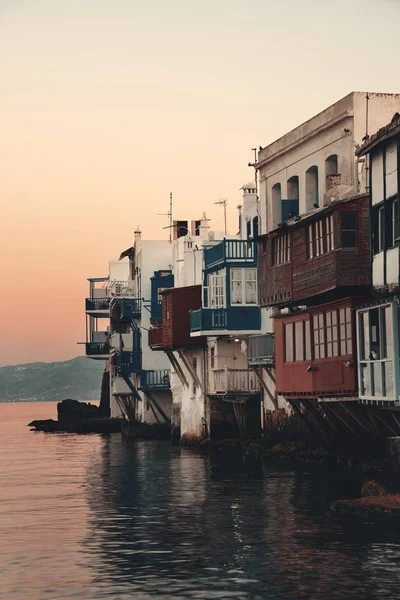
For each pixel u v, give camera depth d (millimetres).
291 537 29828
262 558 27078
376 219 41781
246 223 66188
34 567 27031
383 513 32594
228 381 63031
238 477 46906
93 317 114312
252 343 59594
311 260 45750
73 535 31875
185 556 27750
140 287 92000
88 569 26562
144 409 90875
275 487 41938
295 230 47844
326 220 44031
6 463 63281
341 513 33875
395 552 27172
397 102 50625
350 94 50219
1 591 24453
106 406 128125
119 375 93750
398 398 37219
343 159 50906
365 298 42188
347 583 24109
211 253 65062
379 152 41219
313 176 55312
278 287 50094
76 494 43375
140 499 40375
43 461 64312
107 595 23828
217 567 26219
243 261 62094
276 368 50938
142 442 82688
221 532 31250
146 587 24422
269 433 59875
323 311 45000
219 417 67812
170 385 84500
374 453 46188
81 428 109250
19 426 143500
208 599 23172
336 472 46094
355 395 42219
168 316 70312
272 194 60094
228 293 61969
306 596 23156
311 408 49781
